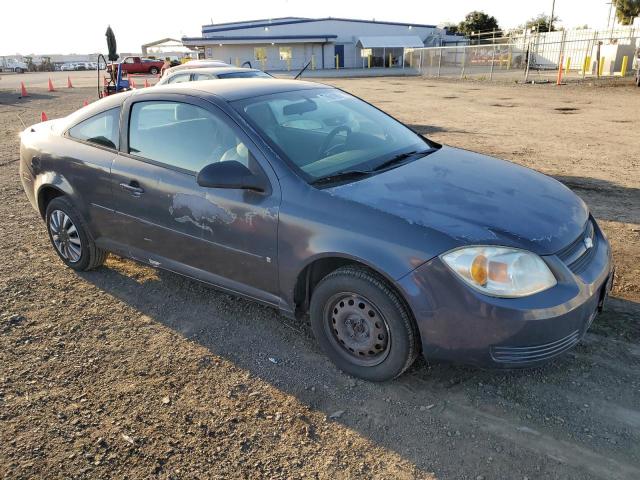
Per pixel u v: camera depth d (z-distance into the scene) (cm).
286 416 285
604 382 300
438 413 283
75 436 273
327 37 5312
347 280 296
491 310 260
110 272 468
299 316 338
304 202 308
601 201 632
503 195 314
